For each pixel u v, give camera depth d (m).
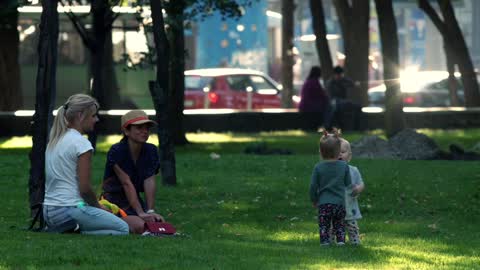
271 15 117.69
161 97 35.66
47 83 27.88
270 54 126.62
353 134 70.31
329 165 23.08
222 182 37.44
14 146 58.56
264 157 48.22
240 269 19.28
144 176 25.00
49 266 19.27
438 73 102.38
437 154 49.44
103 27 46.62
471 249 24.02
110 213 23.72
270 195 34.28
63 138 23.58
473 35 155.00
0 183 37.81
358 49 78.06
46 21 27.83
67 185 23.52
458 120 77.88
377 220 29.56
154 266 19.33
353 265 20.30
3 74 71.56
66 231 23.62
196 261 20.06
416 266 20.53
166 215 29.95
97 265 19.42
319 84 74.75
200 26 105.31
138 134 24.78
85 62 87.38
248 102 91.94
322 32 81.19
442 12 85.88
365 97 78.44
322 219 23.08
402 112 60.38
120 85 85.50
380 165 43.66
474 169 41.78
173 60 57.16
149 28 51.25
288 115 74.75
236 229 27.36
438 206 32.19
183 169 42.19
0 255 20.28
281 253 21.64
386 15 59.94
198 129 72.81
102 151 53.59
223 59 105.56
